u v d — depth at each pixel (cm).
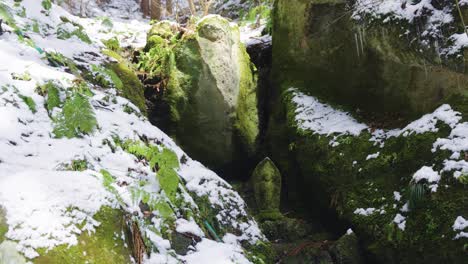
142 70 511
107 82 418
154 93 504
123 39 573
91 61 442
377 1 444
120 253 221
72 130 278
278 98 529
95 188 235
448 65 379
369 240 357
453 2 384
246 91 538
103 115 340
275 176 451
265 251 337
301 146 459
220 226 328
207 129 501
